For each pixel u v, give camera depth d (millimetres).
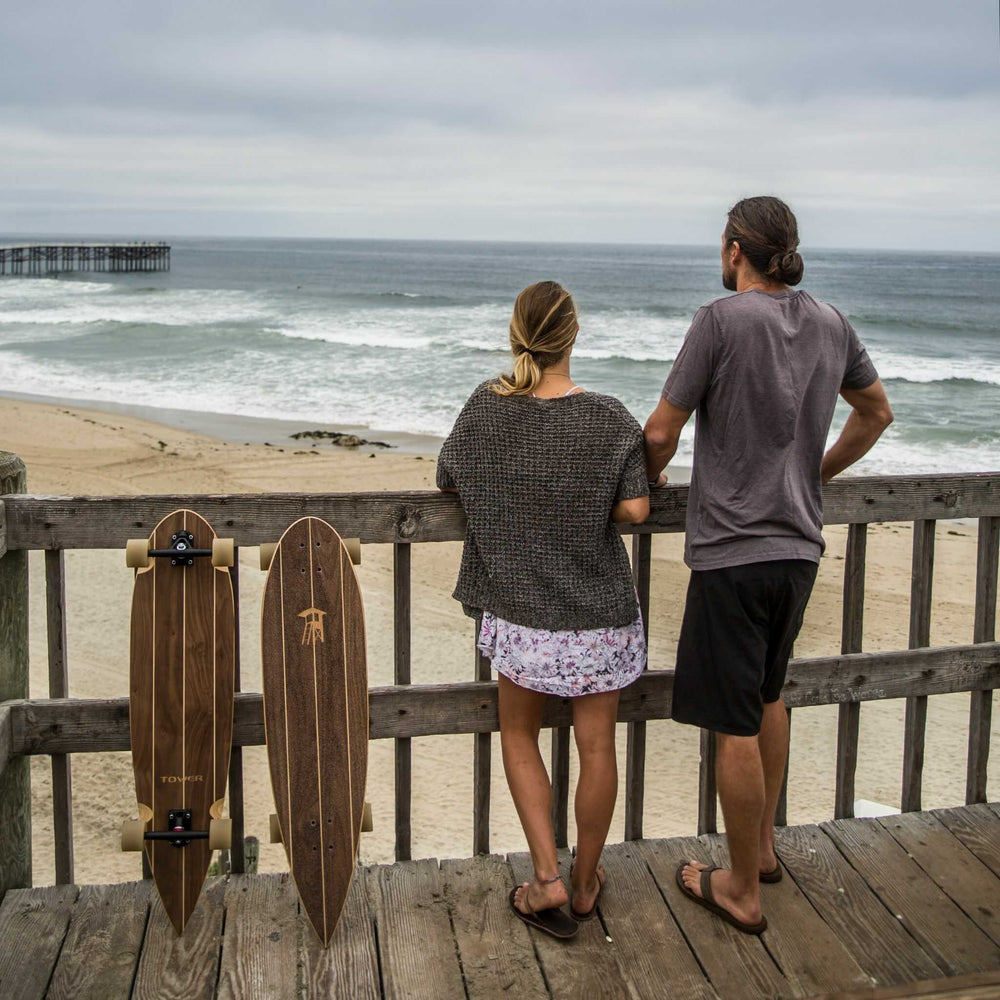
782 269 2283
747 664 2307
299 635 2484
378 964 2365
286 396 20906
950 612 9086
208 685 2482
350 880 2426
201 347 28297
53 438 15836
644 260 144000
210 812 2465
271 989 2271
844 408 19172
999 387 23219
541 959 2393
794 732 6543
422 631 8031
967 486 2916
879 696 2959
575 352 28609
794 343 2264
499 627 2404
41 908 2533
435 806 5582
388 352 27641
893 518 2887
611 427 2322
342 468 14531
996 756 6133
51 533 2525
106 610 7992
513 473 2336
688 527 2418
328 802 2453
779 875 2725
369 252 184000
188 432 16969
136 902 2568
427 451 15891
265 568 2488
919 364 27641
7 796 2590
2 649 2562
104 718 2564
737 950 2434
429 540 2637
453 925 2506
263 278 80188
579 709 2463
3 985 2262
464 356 26938
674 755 6125
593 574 2359
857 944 2463
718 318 2252
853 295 61531
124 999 2229
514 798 2504
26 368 24344
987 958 2414
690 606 2396
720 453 2312
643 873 2738
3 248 74562
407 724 2688
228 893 2605
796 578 2301
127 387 21859
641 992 2287
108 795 5461
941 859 2832
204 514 2551
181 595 2475
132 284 64250
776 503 2275
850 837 2939
